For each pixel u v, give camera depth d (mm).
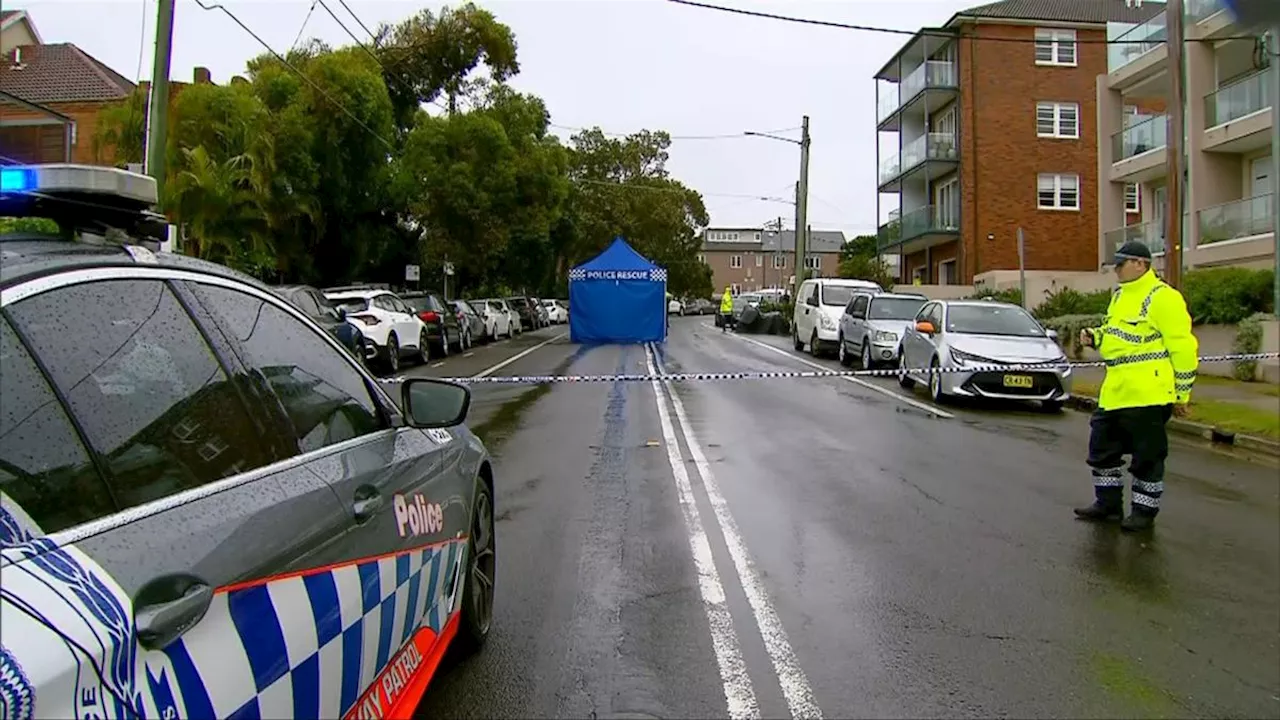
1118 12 40281
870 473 9422
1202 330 20016
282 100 25422
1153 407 7281
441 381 4016
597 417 13336
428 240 34906
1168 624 5379
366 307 20109
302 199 25141
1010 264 39500
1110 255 31422
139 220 2842
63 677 1660
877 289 26312
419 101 36531
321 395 3383
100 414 2264
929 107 42719
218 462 2582
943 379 14859
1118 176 30750
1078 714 4262
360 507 3086
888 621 5336
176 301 2723
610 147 63500
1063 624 5344
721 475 9258
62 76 30422
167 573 2043
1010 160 39594
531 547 6730
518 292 59719
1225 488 9250
